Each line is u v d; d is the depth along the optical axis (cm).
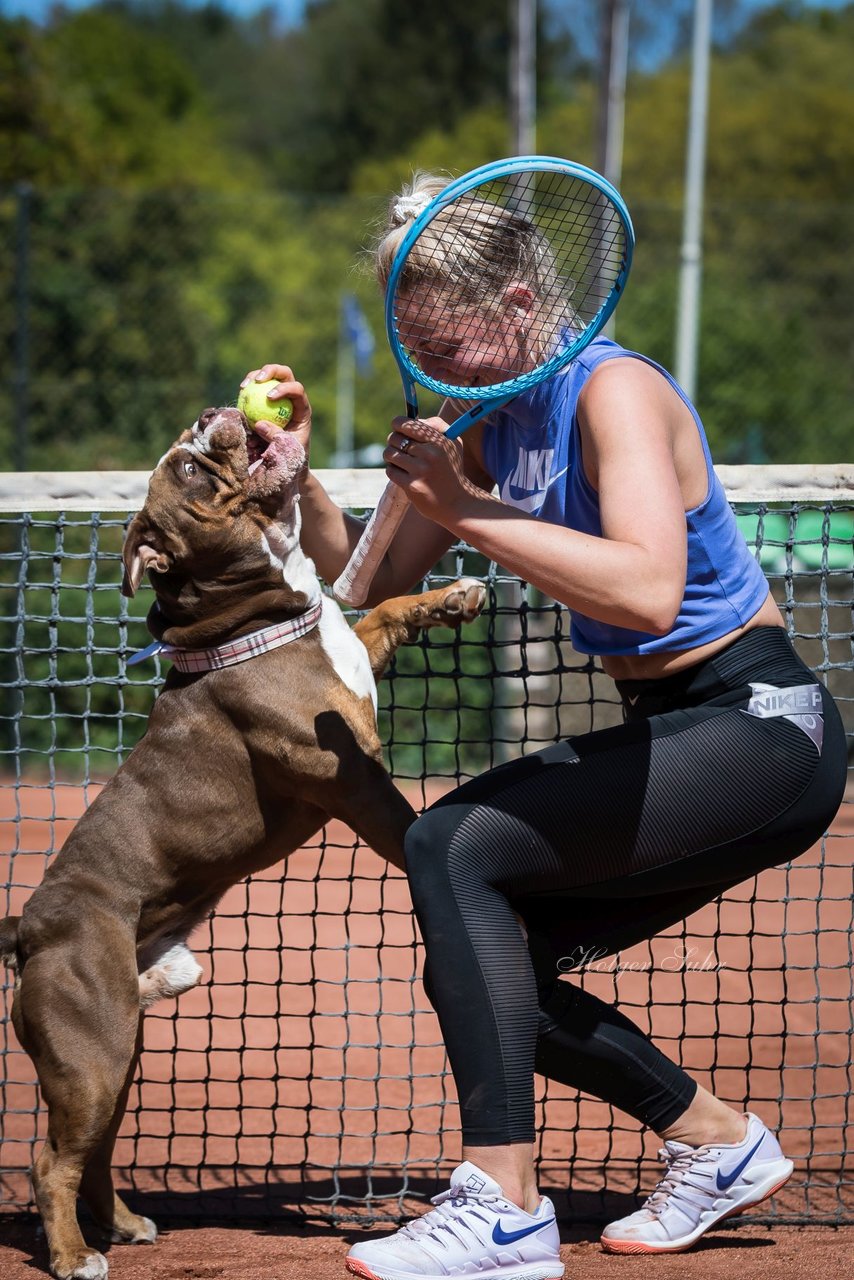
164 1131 561
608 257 400
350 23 5428
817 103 4444
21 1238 455
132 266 2480
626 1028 397
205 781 458
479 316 378
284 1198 487
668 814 361
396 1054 648
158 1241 447
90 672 541
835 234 3136
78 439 2106
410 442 357
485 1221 359
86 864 452
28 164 2722
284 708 450
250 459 479
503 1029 360
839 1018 687
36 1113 500
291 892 953
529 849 363
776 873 1002
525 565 341
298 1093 601
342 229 3219
